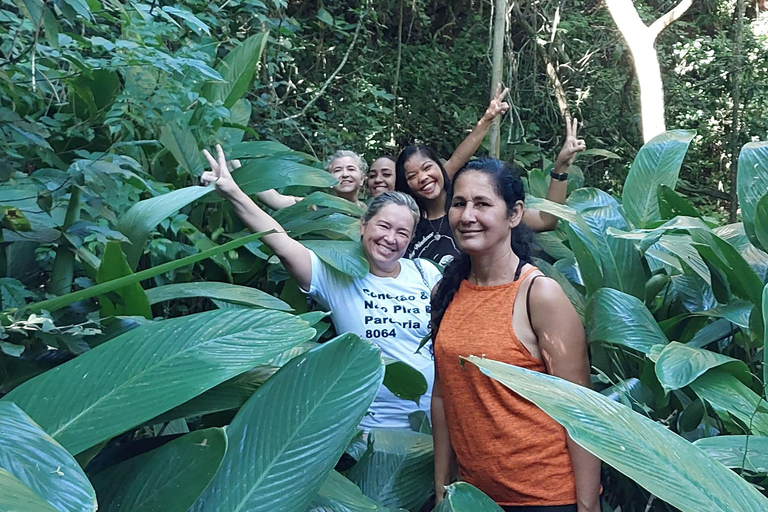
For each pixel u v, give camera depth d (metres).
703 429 2.50
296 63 6.89
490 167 1.88
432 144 8.66
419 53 8.48
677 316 2.79
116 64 2.06
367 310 2.65
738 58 9.70
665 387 2.11
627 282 2.96
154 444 1.63
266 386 1.51
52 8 1.75
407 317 2.65
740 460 1.85
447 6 9.32
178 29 3.04
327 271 2.67
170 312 2.92
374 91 6.83
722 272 2.73
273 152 3.29
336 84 7.25
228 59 3.32
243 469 1.41
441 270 2.86
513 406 1.82
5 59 1.90
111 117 2.23
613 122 9.79
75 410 1.29
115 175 1.86
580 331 1.83
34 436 1.07
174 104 2.34
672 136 3.80
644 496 2.41
